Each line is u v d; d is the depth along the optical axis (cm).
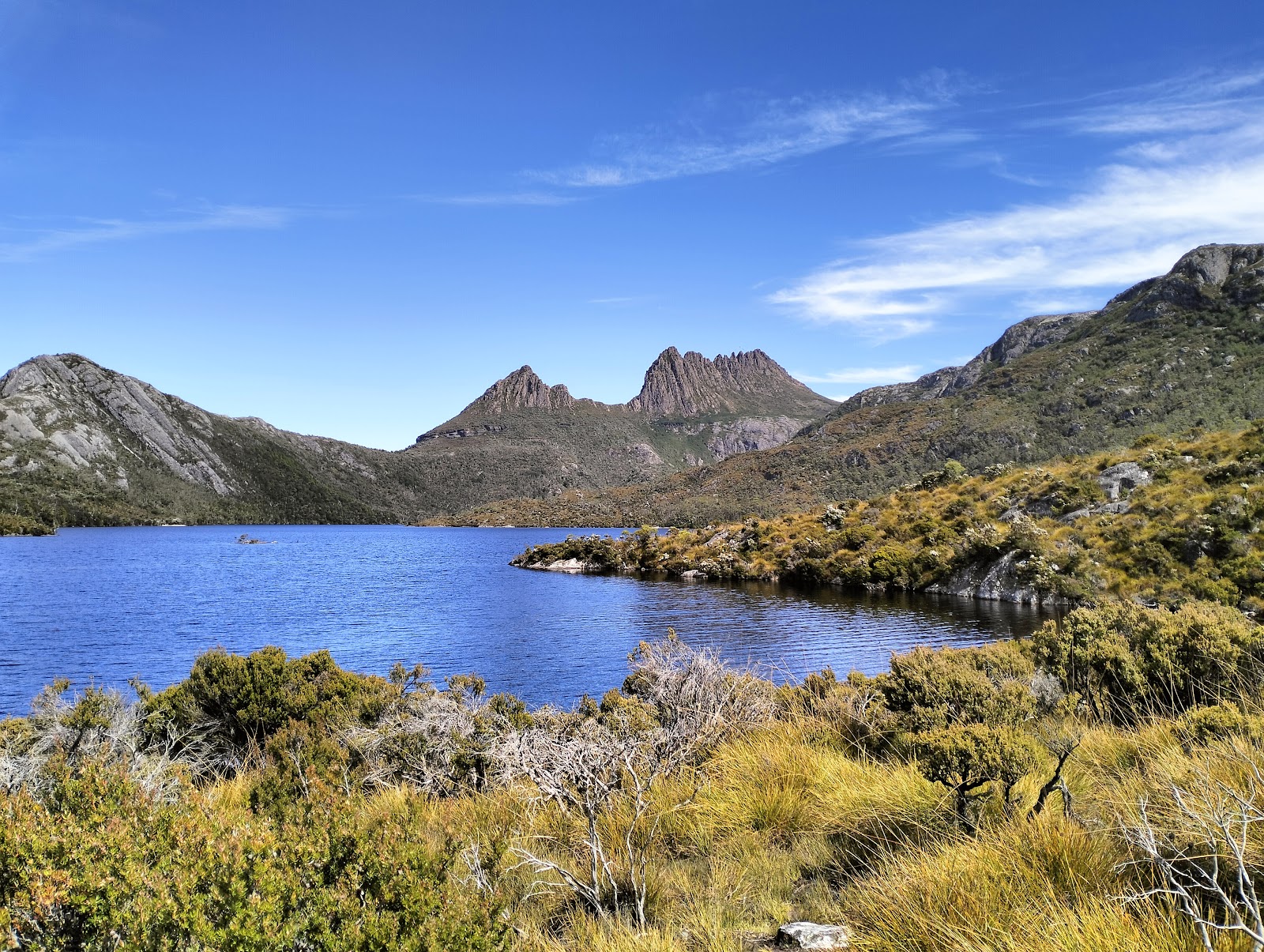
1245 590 3041
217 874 277
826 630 3416
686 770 671
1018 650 1128
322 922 270
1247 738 469
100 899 249
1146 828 310
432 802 721
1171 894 268
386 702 1062
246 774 852
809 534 5994
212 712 1062
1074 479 4700
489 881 447
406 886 310
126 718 917
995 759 439
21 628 3794
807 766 614
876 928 345
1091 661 912
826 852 483
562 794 573
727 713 830
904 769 571
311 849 312
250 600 5153
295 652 3134
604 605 4662
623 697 1012
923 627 3394
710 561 6278
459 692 1145
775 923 391
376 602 5022
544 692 2372
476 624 3944
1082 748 596
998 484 5466
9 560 8638
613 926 389
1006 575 4147
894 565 4769
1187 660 877
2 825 278
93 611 4497
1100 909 296
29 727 830
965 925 314
